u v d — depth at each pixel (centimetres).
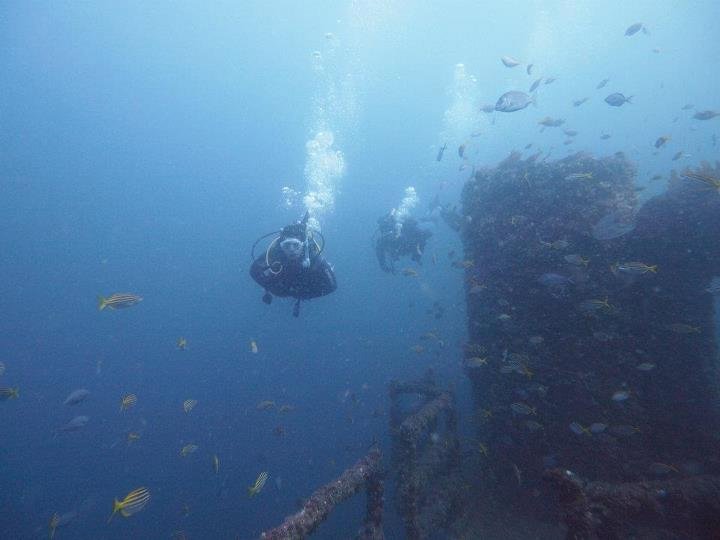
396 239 1243
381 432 1512
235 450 1762
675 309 681
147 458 1978
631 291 696
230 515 1352
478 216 863
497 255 809
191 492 1566
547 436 725
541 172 783
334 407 1798
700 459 661
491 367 797
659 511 451
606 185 732
